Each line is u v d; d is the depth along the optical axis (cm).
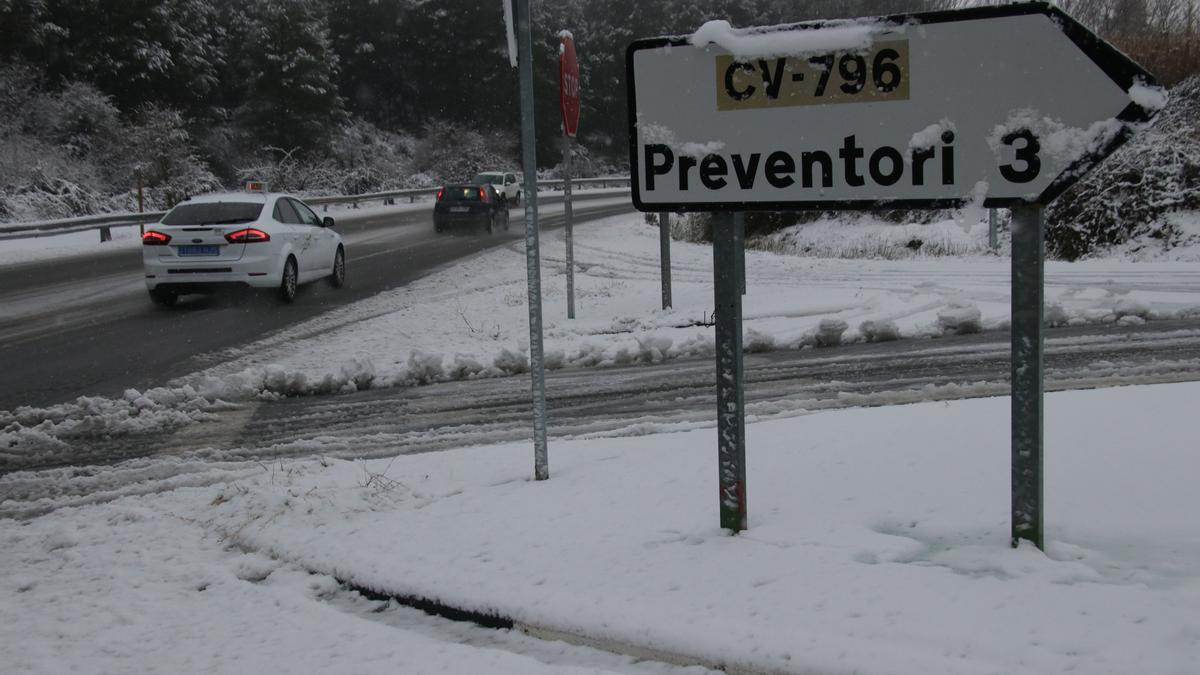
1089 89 340
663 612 349
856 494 455
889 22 366
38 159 3441
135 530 524
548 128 6900
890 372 880
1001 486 448
